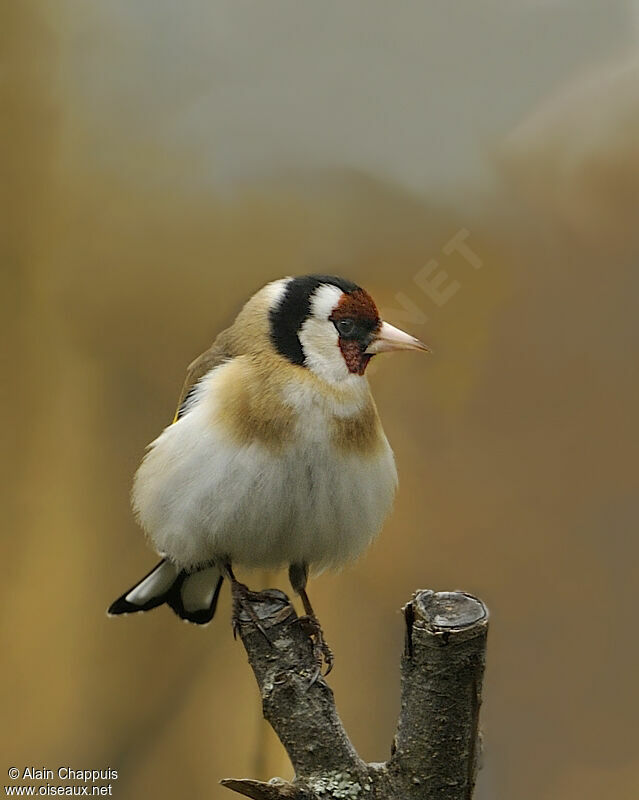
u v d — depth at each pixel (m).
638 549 10.91
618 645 11.03
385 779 5.35
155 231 11.98
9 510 11.56
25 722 11.22
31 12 12.13
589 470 11.09
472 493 11.13
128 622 11.55
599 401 10.98
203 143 12.02
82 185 12.10
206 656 11.50
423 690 5.10
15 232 11.95
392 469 7.42
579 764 10.92
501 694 11.12
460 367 10.98
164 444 7.20
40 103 12.14
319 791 5.38
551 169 11.07
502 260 10.98
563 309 11.04
